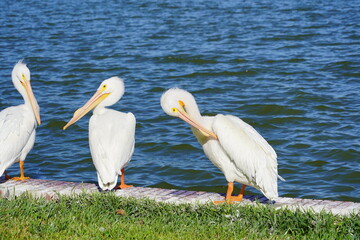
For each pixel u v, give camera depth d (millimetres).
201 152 14359
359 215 7875
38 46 29953
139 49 28641
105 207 8438
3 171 9898
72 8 46000
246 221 7789
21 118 10250
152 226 7648
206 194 9234
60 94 20312
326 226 7527
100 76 23188
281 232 7484
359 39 29719
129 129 9773
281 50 27547
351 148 14039
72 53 27953
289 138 15109
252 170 8492
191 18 38750
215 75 22953
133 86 21359
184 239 7230
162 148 14625
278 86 20750
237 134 8594
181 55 26797
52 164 13688
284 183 12188
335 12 39594
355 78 21703
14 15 42688
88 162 13789
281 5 44125
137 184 12414
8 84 21453
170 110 9008
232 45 29094
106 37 32406
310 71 23000
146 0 49969
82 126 16531
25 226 7547
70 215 7879
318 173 12695
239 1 47625
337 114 17172
